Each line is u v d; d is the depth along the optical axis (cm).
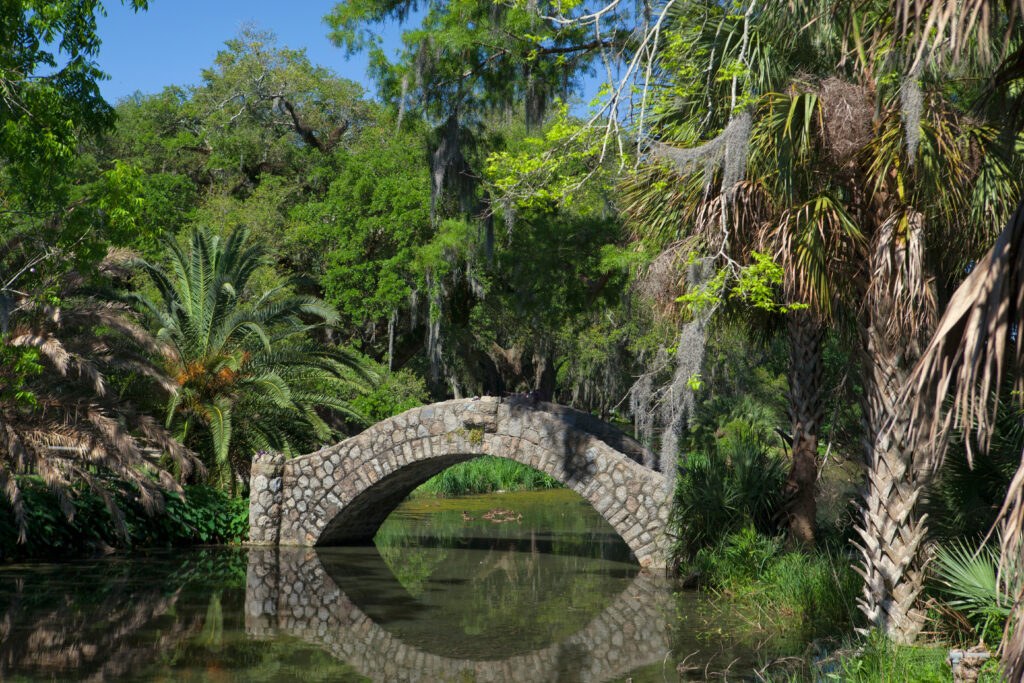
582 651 933
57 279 1376
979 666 622
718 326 1190
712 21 944
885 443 870
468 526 2081
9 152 1157
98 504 1622
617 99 929
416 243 2706
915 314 830
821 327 1243
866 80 838
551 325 2417
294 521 1745
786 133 840
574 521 2191
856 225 880
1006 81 545
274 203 2895
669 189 998
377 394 2544
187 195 3039
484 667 866
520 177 1112
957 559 837
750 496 1299
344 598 1229
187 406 1891
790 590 1077
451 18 1476
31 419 1433
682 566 1368
